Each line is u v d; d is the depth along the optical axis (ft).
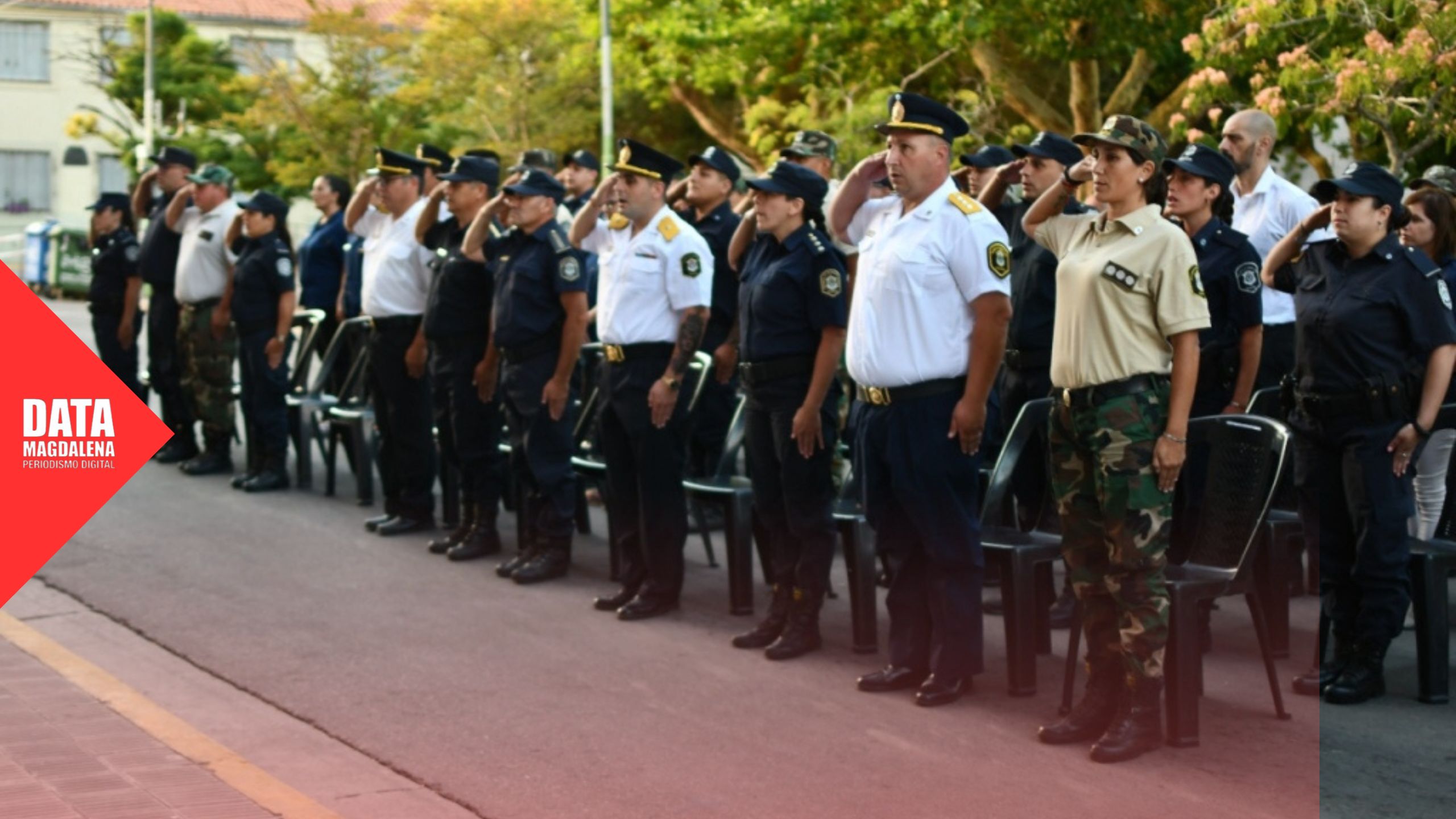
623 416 21.39
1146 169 15.29
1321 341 17.93
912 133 17.04
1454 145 32.71
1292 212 21.57
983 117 49.83
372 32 84.38
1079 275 15.48
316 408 31.17
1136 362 15.28
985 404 16.96
